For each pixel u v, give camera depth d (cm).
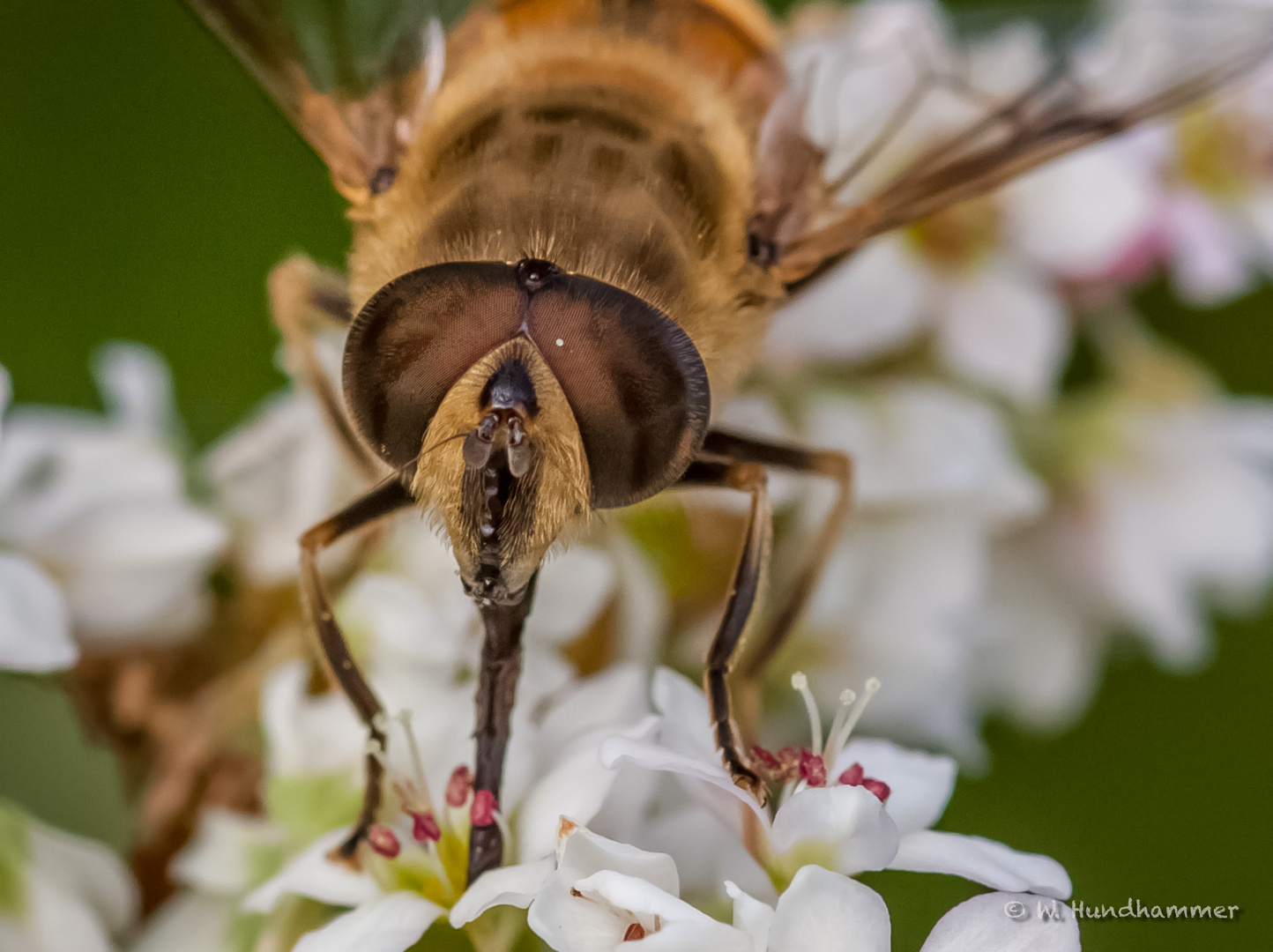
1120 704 7
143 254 7
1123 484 7
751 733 6
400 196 6
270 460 6
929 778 5
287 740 6
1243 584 7
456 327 5
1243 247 7
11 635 6
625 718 6
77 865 6
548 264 5
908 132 6
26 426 6
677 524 6
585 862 5
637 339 5
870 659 6
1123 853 7
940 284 7
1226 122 7
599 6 6
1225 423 7
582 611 6
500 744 5
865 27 6
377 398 5
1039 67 6
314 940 5
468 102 6
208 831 6
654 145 6
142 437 6
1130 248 7
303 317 6
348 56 6
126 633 6
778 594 6
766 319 6
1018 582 7
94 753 6
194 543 6
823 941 5
